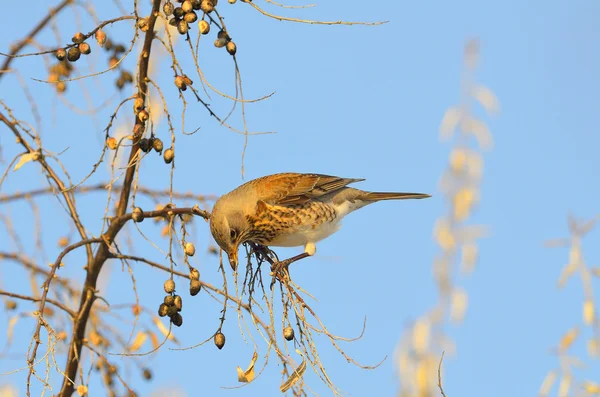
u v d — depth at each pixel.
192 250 10.85
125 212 11.51
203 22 10.38
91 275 11.35
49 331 10.02
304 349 10.27
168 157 10.61
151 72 11.18
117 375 10.97
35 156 11.23
